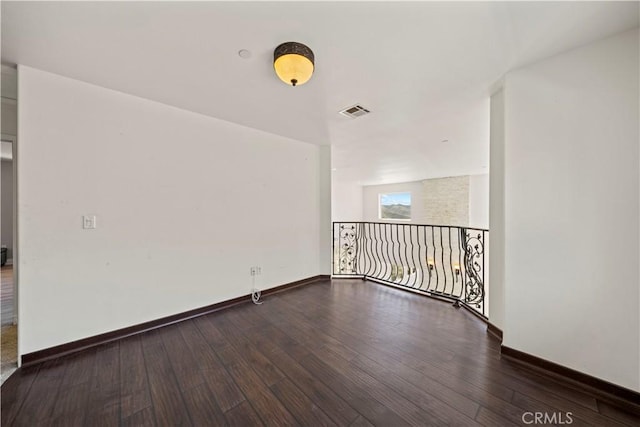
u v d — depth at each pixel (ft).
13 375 5.70
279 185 11.70
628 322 4.94
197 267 9.03
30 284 6.15
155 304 8.09
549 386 5.41
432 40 5.16
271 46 5.36
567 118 5.54
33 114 6.18
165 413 4.68
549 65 5.75
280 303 10.29
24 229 6.08
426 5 4.28
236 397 5.09
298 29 4.85
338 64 6.01
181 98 7.84
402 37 5.08
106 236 7.21
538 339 5.93
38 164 6.24
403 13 4.45
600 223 5.20
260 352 6.72
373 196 32.27
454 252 24.00
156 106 8.11
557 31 4.90
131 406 4.84
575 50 5.42
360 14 4.47
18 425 4.41
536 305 5.96
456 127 10.36
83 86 6.84
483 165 18.51
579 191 5.41
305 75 5.46
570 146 5.51
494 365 6.13
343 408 4.81
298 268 12.55
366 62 5.93
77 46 5.35
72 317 6.70
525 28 4.82
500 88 7.13
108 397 5.07
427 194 26.13
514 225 6.26
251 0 4.16
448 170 20.85
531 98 6.00
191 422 4.49
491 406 4.86
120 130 7.43
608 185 5.12
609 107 5.09
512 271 6.30
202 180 9.15
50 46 5.34
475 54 5.63
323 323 8.47
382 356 6.53
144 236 7.88
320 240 13.60
